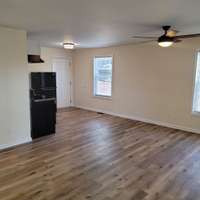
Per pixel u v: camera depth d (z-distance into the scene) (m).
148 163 3.07
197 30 3.65
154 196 2.26
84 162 3.08
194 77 4.52
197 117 4.57
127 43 5.55
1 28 3.36
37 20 2.98
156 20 2.94
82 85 7.45
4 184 2.47
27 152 3.45
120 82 6.13
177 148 3.68
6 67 3.49
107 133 4.55
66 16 2.77
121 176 2.68
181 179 2.62
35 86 6.17
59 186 2.43
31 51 4.87
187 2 2.17
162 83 5.12
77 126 5.11
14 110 3.69
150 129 4.90
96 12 2.54
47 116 4.36
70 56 7.52
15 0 2.14
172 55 4.83
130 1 2.15
